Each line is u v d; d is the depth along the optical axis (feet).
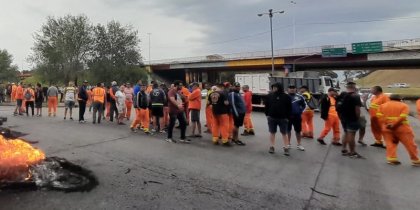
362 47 161.68
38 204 16.84
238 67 212.02
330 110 34.60
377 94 34.06
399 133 26.48
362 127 34.71
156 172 22.81
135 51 197.57
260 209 17.21
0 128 31.81
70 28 179.73
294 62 182.91
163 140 34.88
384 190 20.44
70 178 20.66
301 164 26.18
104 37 190.08
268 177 22.49
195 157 27.48
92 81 187.93
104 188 19.36
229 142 33.88
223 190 19.75
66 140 33.30
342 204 18.16
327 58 173.99
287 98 29.40
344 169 25.00
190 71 242.37
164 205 17.34
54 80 181.98
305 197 19.02
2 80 236.43
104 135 37.06
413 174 23.94
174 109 33.65
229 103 33.65
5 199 17.19
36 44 178.60
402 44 155.94
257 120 58.44
